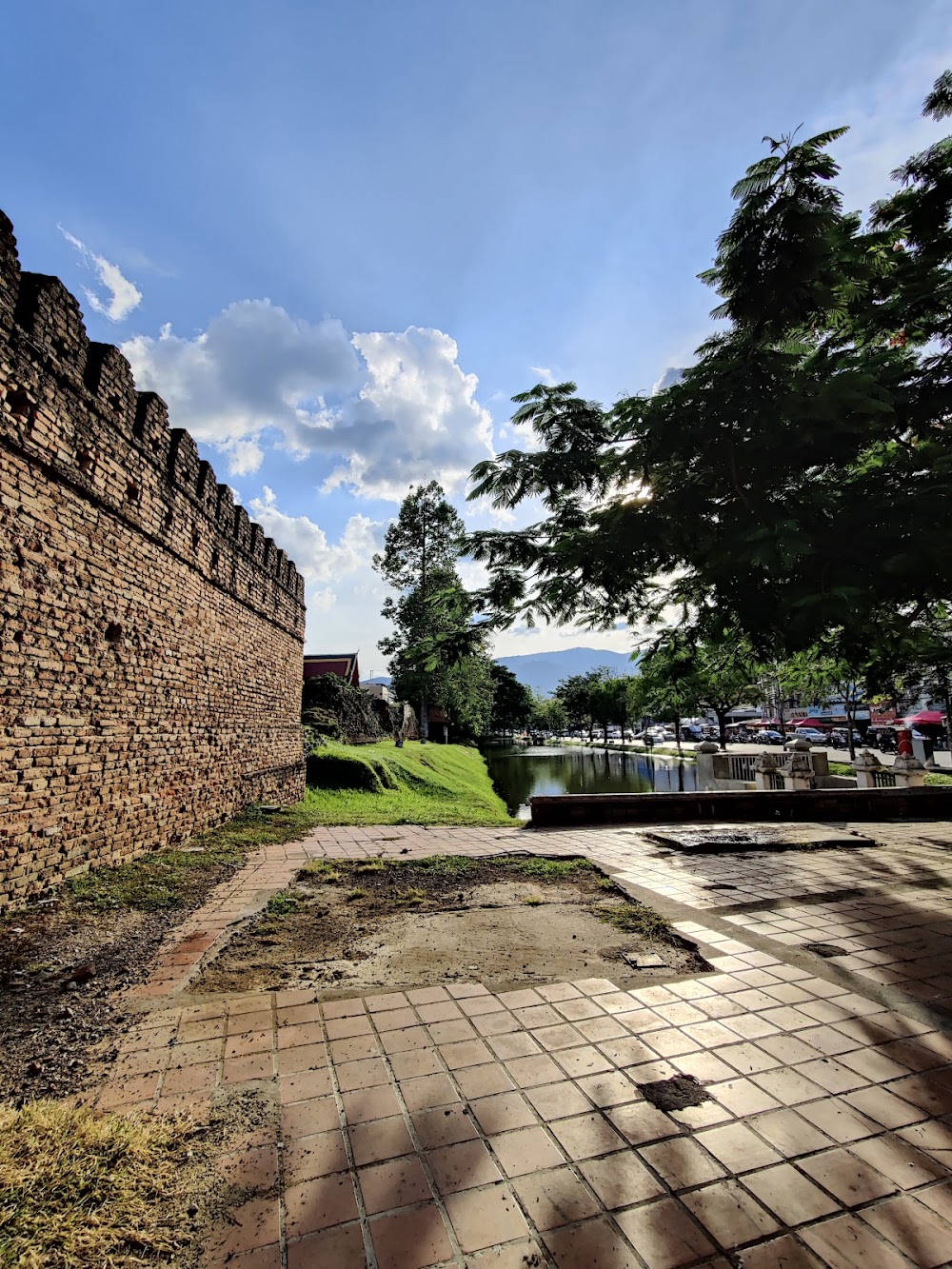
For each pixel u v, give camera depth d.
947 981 3.95
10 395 5.12
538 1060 3.07
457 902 5.75
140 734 7.37
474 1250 1.99
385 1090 2.83
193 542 9.11
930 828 9.32
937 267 4.11
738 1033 3.32
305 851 8.24
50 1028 3.40
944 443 3.77
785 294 3.33
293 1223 2.08
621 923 5.08
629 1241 2.02
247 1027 3.40
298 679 15.76
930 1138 2.51
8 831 5.09
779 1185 2.26
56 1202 2.12
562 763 43.53
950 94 3.90
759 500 3.70
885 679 4.67
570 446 4.46
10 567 5.14
